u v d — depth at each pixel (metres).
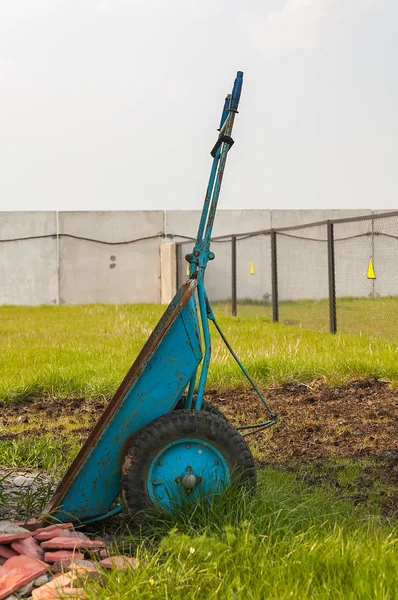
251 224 23.69
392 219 24.09
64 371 8.84
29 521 4.01
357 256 23.81
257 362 8.91
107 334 13.37
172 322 3.77
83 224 23.91
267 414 7.09
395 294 24.05
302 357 9.31
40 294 23.78
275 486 4.30
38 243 23.75
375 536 3.42
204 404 4.44
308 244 23.75
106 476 3.81
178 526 3.60
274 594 2.85
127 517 4.12
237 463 3.79
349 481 4.83
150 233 24.25
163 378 3.81
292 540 3.36
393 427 6.44
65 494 3.80
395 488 4.68
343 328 13.75
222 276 23.45
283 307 18.98
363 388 8.19
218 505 3.66
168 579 2.98
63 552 3.39
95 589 2.95
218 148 4.17
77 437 6.38
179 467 3.74
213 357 9.48
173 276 22.61
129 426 3.79
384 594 2.78
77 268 23.94
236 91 4.18
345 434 6.20
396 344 10.49
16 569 3.20
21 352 10.82
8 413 7.52
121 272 24.16
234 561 3.17
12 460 5.57
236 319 16.00
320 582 2.97
